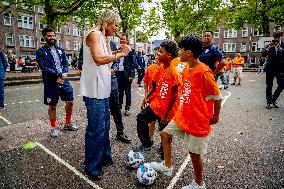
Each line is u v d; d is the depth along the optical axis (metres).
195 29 32.62
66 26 51.94
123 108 7.71
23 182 3.26
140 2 26.52
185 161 3.85
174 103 3.36
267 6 30.00
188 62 2.75
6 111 7.25
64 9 17.75
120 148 4.37
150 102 3.93
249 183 3.21
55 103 4.85
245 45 54.94
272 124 5.85
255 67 40.50
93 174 3.29
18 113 6.97
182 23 28.75
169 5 30.50
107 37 3.38
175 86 3.31
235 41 55.84
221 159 3.93
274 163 3.77
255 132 5.25
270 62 7.41
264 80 18.27
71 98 5.16
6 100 9.23
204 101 2.69
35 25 44.66
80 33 55.50
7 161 3.85
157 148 4.33
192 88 2.69
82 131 5.25
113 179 3.32
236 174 3.45
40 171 3.54
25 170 3.57
